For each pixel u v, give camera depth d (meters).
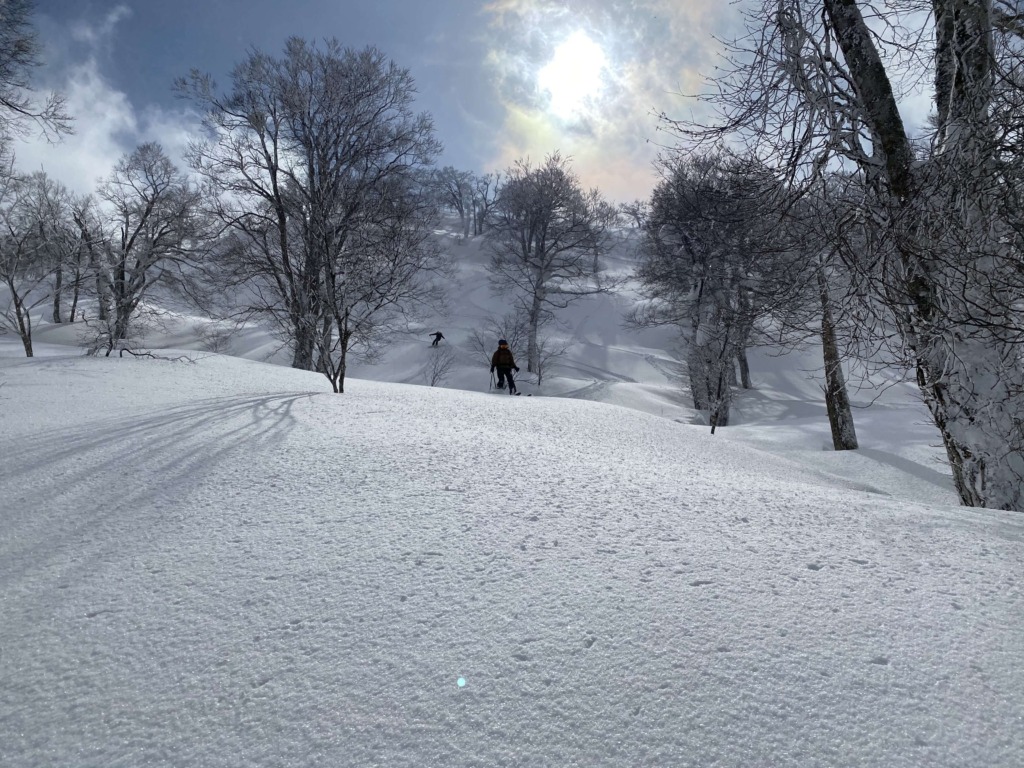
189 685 1.83
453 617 2.20
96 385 8.93
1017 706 1.71
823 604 2.31
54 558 2.77
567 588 2.42
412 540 2.93
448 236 62.72
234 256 21.14
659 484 4.19
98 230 21.12
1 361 11.70
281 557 2.74
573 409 10.26
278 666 1.91
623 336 41.09
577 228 34.62
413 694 1.77
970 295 4.88
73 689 1.81
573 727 1.64
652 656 1.94
